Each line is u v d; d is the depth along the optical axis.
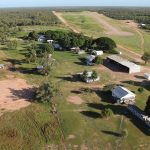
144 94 68.25
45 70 80.25
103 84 74.19
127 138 48.53
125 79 78.88
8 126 51.56
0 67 85.38
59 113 57.00
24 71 83.38
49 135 49.09
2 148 45.06
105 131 50.59
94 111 58.25
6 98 63.28
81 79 77.44
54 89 63.22
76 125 52.53
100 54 106.50
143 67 91.25
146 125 52.97
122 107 60.44
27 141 47.25
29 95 65.38
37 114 56.19
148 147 46.28
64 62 94.88
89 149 45.41
